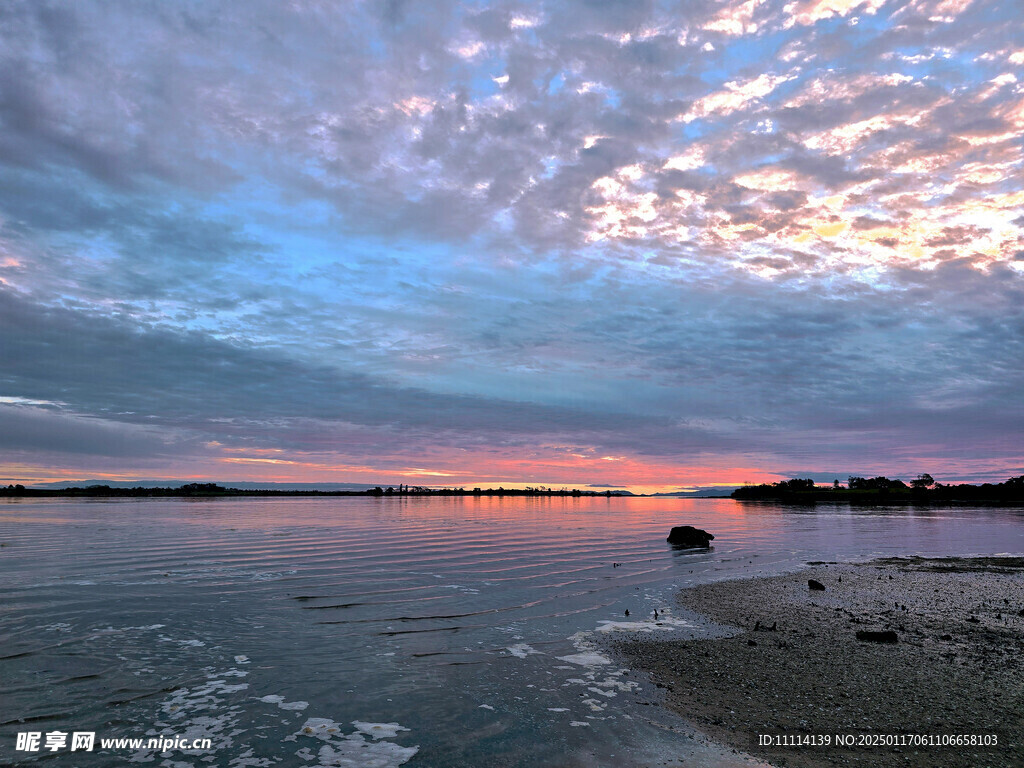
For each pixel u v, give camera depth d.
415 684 10.94
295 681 10.98
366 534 42.97
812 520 71.31
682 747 8.50
